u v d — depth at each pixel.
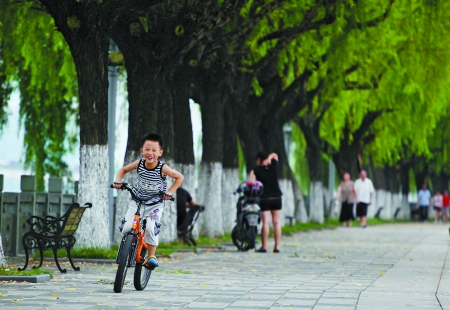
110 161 44.94
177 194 45.25
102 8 34.50
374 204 116.19
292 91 64.00
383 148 94.38
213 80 51.62
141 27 38.72
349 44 51.00
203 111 52.69
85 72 35.31
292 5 46.53
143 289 23.97
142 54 38.94
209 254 41.34
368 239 61.44
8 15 45.94
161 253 38.00
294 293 23.59
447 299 22.67
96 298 21.48
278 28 51.44
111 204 44.91
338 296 22.95
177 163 48.22
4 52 49.97
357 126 80.88
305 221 80.50
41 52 50.53
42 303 20.14
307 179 112.44
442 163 124.44
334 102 76.44
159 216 23.72
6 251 36.84
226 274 30.05
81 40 35.03
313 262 37.16
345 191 86.75
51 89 55.69
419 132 81.38
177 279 27.50
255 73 54.81
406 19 50.41
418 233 75.12
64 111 59.81
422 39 54.72
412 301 22.03
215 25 38.34
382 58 59.09
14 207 37.16
